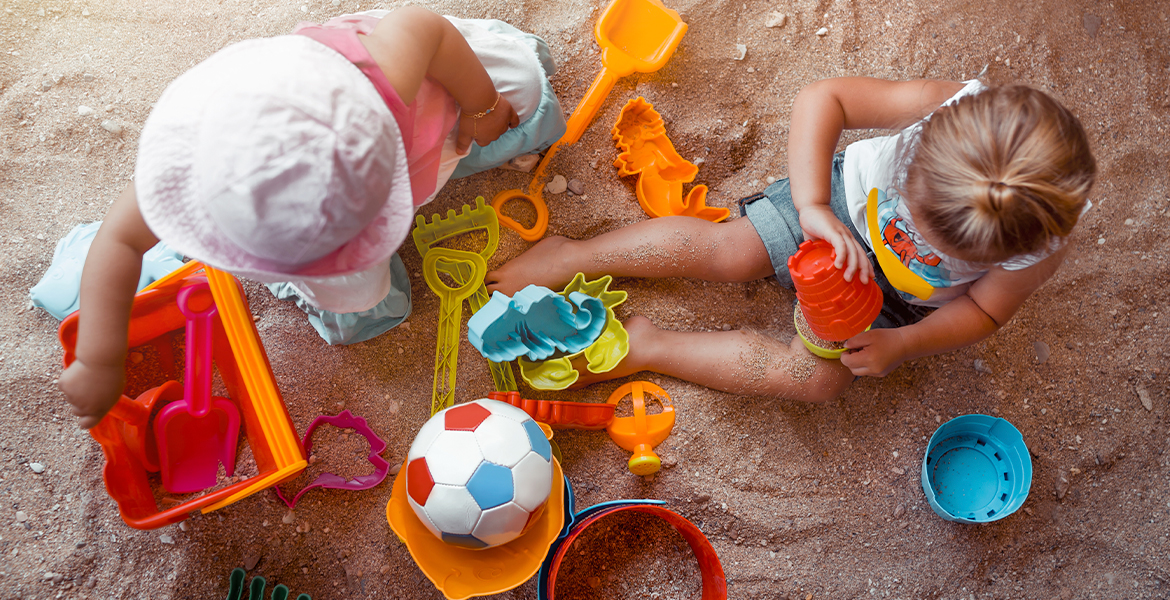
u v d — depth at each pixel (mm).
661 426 1356
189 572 1284
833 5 1555
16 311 1321
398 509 1172
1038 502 1412
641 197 1444
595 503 1366
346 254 871
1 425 1283
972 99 966
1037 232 908
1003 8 1568
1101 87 1540
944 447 1422
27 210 1354
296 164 756
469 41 1173
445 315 1366
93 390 940
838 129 1208
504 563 1185
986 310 1203
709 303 1455
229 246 811
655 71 1501
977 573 1381
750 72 1523
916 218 993
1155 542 1404
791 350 1353
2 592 1238
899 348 1212
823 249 1145
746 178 1511
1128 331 1469
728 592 1354
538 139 1342
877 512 1389
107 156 1384
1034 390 1450
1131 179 1507
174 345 1356
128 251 919
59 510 1273
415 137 1021
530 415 1270
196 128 774
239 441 1327
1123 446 1435
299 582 1314
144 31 1442
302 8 1464
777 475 1387
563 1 1511
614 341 1348
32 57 1404
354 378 1371
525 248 1437
